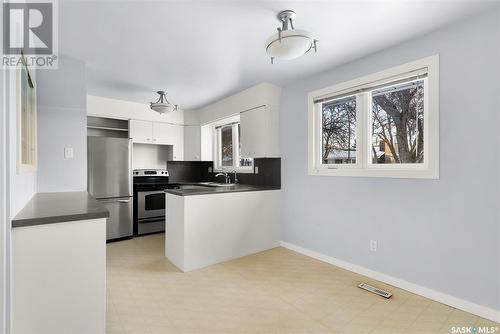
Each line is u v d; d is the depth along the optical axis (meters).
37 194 2.43
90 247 1.50
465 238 2.05
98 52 2.61
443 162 2.17
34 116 2.16
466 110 2.04
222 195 3.18
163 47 2.51
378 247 2.62
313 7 1.87
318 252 3.24
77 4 1.81
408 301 2.21
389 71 2.53
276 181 3.83
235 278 2.68
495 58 1.90
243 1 1.80
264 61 2.85
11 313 1.29
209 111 4.82
